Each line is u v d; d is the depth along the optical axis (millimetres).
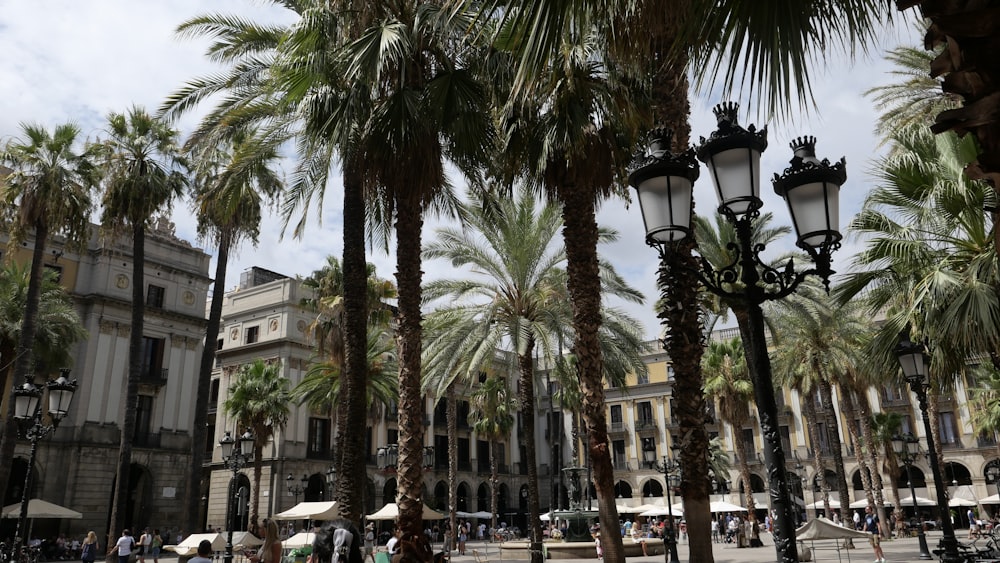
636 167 4781
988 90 2107
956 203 10078
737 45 3475
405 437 10109
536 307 19531
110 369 35844
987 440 45531
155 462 36938
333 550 7254
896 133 11383
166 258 40062
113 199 23984
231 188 14680
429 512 21906
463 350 19375
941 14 2158
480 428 45531
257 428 32719
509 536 44719
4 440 22391
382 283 30844
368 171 10336
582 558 23500
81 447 33906
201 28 14109
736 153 4500
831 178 4457
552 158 11180
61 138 25094
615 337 21391
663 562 22734
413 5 10539
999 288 9055
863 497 49969
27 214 23703
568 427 61312
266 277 51438
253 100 15234
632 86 10234
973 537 27641
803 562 20000
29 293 23469
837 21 3650
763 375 4391
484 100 10531
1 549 24828
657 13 3578
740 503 52906
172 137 24984
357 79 10406
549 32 3311
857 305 14102
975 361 11602
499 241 19188
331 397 32438
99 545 33781
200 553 8555
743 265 4508
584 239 11203
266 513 40688
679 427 7168
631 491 58438
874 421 40938
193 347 40219
